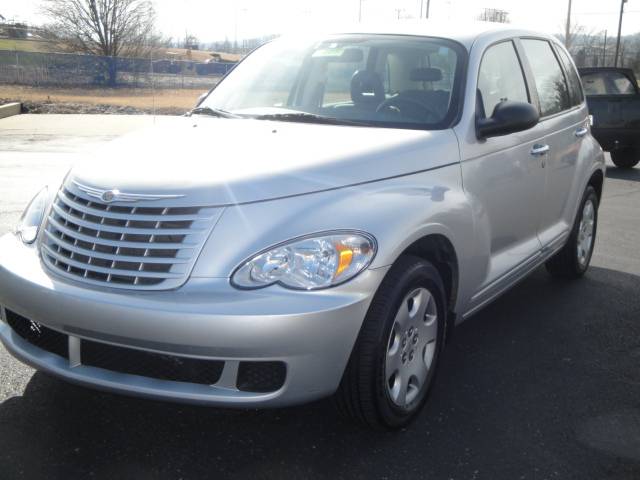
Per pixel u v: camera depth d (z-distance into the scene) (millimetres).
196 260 2869
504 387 3887
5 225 7023
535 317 5012
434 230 3338
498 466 3107
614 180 12016
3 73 35281
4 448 3121
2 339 3307
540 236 4934
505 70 4535
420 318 3375
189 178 3025
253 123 3873
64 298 2930
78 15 44219
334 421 3438
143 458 3084
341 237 2951
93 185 3123
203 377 2873
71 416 3406
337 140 3504
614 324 4922
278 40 4902
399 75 4148
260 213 2947
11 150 13141
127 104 27359
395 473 3027
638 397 3824
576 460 3174
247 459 3104
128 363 2947
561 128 5082
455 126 3850
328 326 2824
